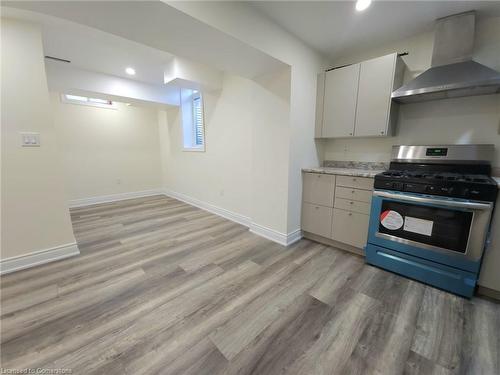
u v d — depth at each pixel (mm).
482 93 1902
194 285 1858
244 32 1739
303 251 2461
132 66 3084
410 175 1938
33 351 1245
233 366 1166
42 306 1601
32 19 1905
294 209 2654
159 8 1319
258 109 2652
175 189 5070
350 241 2363
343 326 1427
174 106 4395
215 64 2191
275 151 2559
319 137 2705
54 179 2197
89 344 1292
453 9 1777
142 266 2156
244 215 3342
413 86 1914
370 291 1768
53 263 2197
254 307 1601
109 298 1694
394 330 1394
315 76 2596
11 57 1890
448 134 2133
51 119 2125
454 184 1623
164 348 1270
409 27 2064
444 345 1285
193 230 3104
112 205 4453
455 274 1696
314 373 1130
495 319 1469
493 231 1575
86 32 2143
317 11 1831
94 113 4398
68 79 3070
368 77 2225
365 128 2305
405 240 1902
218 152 3646
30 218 2105
